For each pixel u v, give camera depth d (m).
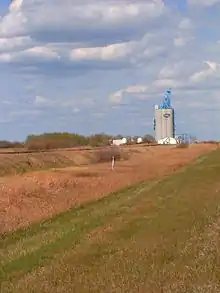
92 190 35.44
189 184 31.38
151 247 14.82
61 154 67.56
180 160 64.62
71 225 21.28
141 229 18.05
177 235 16.28
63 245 16.75
